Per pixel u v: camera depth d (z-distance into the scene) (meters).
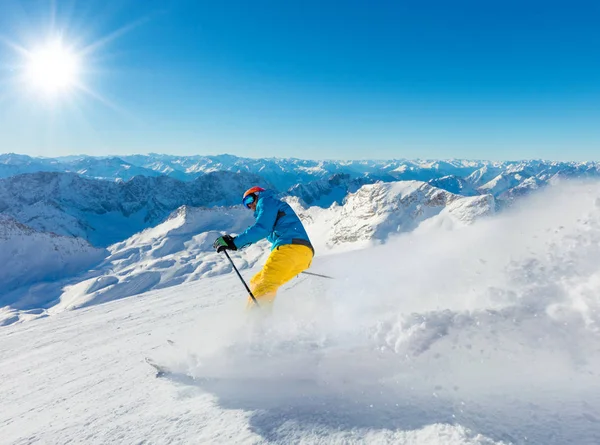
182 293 13.37
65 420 2.77
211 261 106.38
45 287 109.50
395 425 1.92
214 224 164.12
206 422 2.21
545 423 1.76
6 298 104.88
